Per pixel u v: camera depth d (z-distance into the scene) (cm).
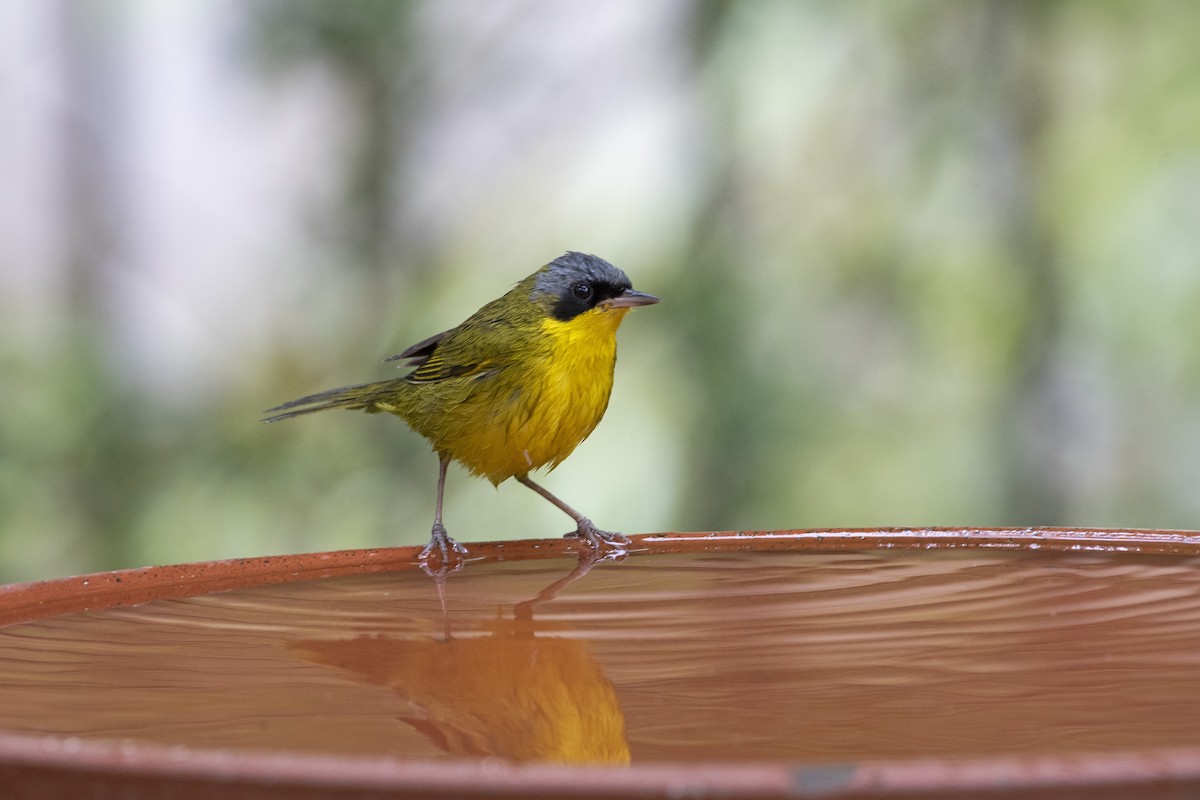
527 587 547
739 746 317
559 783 244
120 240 2091
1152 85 1561
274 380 1593
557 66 1816
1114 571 552
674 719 341
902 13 1559
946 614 472
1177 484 1692
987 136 1577
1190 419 1670
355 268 1645
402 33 1612
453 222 1711
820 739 321
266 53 1586
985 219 1577
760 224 1586
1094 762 250
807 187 1608
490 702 362
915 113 1584
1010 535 639
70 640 452
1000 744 317
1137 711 346
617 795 242
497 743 323
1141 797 247
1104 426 1689
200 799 257
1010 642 429
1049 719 340
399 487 1541
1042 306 1583
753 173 1583
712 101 1566
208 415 1559
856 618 468
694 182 1580
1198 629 446
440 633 455
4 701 371
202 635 459
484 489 1536
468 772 247
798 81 1570
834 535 655
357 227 1662
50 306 2008
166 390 1581
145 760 259
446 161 1755
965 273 1577
